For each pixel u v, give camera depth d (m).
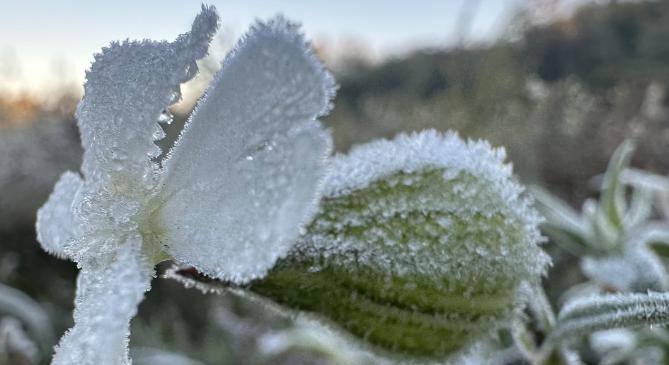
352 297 0.05
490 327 0.05
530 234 0.05
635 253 0.07
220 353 0.18
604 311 0.05
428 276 0.05
